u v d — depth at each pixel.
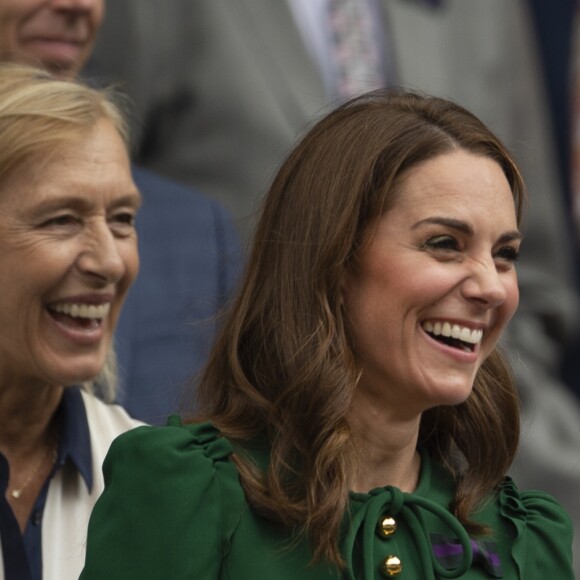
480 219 11.55
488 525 12.29
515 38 26.73
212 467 11.59
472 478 12.43
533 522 12.44
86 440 14.26
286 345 11.80
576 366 27.72
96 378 15.31
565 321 26.64
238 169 21.59
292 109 21.86
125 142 14.81
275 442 11.66
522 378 24.58
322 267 11.71
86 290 14.12
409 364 11.55
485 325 11.67
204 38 21.95
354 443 11.86
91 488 14.12
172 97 21.95
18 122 13.99
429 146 11.71
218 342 12.38
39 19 18.08
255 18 22.17
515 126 26.59
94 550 11.48
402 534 11.90
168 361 17.47
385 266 11.55
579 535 23.62
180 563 11.23
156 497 11.42
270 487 11.52
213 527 11.38
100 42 21.94
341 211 11.71
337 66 22.64
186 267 18.38
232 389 12.16
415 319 11.54
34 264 13.92
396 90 12.77
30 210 13.97
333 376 11.56
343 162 11.85
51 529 13.87
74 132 14.15
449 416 12.58
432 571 11.73
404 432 11.95
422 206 11.55
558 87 28.28
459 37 25.14
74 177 14.07
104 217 14.27
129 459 11.63
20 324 14.00
